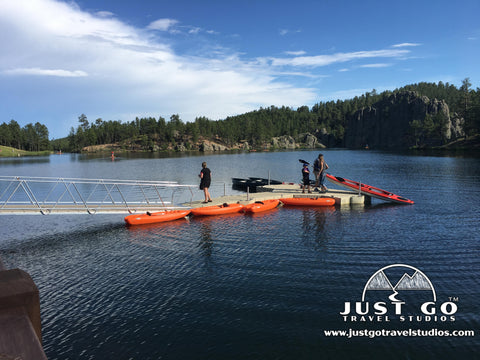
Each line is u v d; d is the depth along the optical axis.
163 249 13.78
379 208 21.17
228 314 8.58
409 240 14.16
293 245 13.80
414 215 18.83
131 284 10.50
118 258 12.85
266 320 8.27
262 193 25.17
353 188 24.42
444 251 12.74
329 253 12.73
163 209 19.56
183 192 31.25
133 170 59.47
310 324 8.08
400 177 37.62
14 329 1.38
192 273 11.19
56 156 151.75
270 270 11.23
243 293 9.66
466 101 144.88
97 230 17.12
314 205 22.22
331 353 7.05
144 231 16.69
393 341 7.41
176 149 197.62
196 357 7.01
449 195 25.03
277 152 152.88
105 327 8.18
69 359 7.05
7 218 20.08
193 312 8.73
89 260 12.73
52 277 11.20
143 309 8.97
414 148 137.62
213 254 12.97
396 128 197.00
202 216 19.81
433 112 180.12
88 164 81.81
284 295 9.48
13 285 1.52
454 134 152.38
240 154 135.12
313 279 10.48
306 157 102.75
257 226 17.09
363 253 12.67
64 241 15.26
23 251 13.95
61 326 8.27
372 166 55.78
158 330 8.00
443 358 6.86
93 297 9.71
